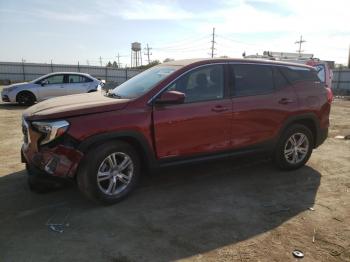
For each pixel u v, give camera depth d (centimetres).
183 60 522
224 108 492
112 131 414
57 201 443
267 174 571
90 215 409
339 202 466
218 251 342
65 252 333
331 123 1148
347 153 720
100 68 4600
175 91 448
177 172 570
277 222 405
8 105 1519
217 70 502
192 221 402
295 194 491
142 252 337
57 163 400
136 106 435
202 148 484
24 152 445
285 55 1931
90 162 410
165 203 450
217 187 510
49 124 398
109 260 323
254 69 538
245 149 526
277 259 330
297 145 583
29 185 462
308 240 366
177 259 327
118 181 445
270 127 541
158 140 448
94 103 428
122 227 384
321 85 609
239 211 431
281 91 555
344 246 356
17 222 388
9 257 323
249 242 360
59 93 1551
